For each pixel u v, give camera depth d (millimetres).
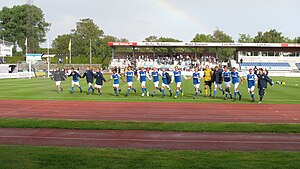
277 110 17891
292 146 10445
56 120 14453
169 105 19875
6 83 39281
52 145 10523
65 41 103562
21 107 18859
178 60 74625
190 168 7906
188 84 38719
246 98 23719
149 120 14969
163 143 10820
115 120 14859
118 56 79812
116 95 25234
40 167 7977
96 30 103125
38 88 31984
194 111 17547
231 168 7910
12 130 12695
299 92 28500
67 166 8047
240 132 12461
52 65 75312
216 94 26578
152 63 71938
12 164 8188
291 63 74750
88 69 26422
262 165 8133
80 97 24062
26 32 119312
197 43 70000
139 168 7914
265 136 11812
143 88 24938
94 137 11625
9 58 86312
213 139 11367
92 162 8359
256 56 75438
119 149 9789
